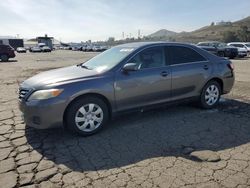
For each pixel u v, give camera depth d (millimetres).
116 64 4961
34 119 4438
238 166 3637
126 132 4879
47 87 4371
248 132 4859
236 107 6434
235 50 25359
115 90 4801
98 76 4719
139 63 5145
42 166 3689
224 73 6254
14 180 3346
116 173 3496
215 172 3490
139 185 3221
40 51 58500
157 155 3986
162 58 5434
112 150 4164
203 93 6039
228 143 4387
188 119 5539
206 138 4594
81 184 3258
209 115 5797
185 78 5625
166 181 3295
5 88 9383
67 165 3717
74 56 37125
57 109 4352
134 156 3963
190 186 3189
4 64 21281
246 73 13117
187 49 5828
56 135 4766
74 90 4430
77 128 4594
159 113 5914
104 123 4875
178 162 3764
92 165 3711
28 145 4367
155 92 5266
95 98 4688
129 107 5051
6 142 4480
